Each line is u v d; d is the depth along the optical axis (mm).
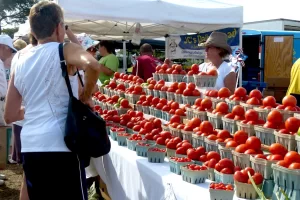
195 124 2691
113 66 5805
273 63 8789
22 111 2277
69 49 1979
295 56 8789
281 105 2252
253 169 1928
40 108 2000
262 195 1679
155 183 2352
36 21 2076
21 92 2088
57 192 1991
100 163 3471
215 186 1867
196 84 3219
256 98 2496
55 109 1982
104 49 5922
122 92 4297
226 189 1829
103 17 5336
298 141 1879
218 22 6113
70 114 1941
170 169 2379
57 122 1974
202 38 7445
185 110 3102
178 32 8680
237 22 6223
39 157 1956
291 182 1663
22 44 6258
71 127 1921
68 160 1974
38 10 2084
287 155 1739
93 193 3934
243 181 1884
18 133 5094
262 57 8820
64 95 1997
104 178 3393
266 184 1857
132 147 2961
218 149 2332
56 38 2125
